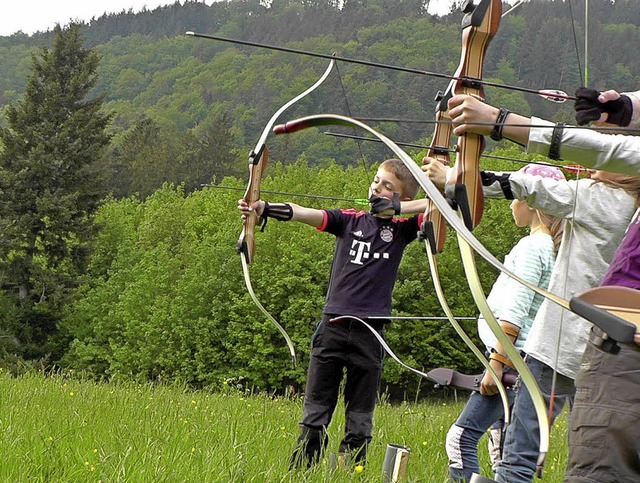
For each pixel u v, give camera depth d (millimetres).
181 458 4730
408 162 2994
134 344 52812
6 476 4195
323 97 55500
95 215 60469
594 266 4148
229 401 9695
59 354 58312
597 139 3109
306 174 63031
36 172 56875
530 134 3143
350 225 5250
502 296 4973
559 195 4078
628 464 3010
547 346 4234
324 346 5207
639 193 3959
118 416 7043
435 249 3656
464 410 5012
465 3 3352
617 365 3035
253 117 132625
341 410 7820
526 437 4312
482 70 3357
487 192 4125
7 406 7086
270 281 46375
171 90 189125
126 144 106312
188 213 68250
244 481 4453
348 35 177500
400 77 62219
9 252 55938
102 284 59562
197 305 49125
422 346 42438
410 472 5199
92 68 60375
